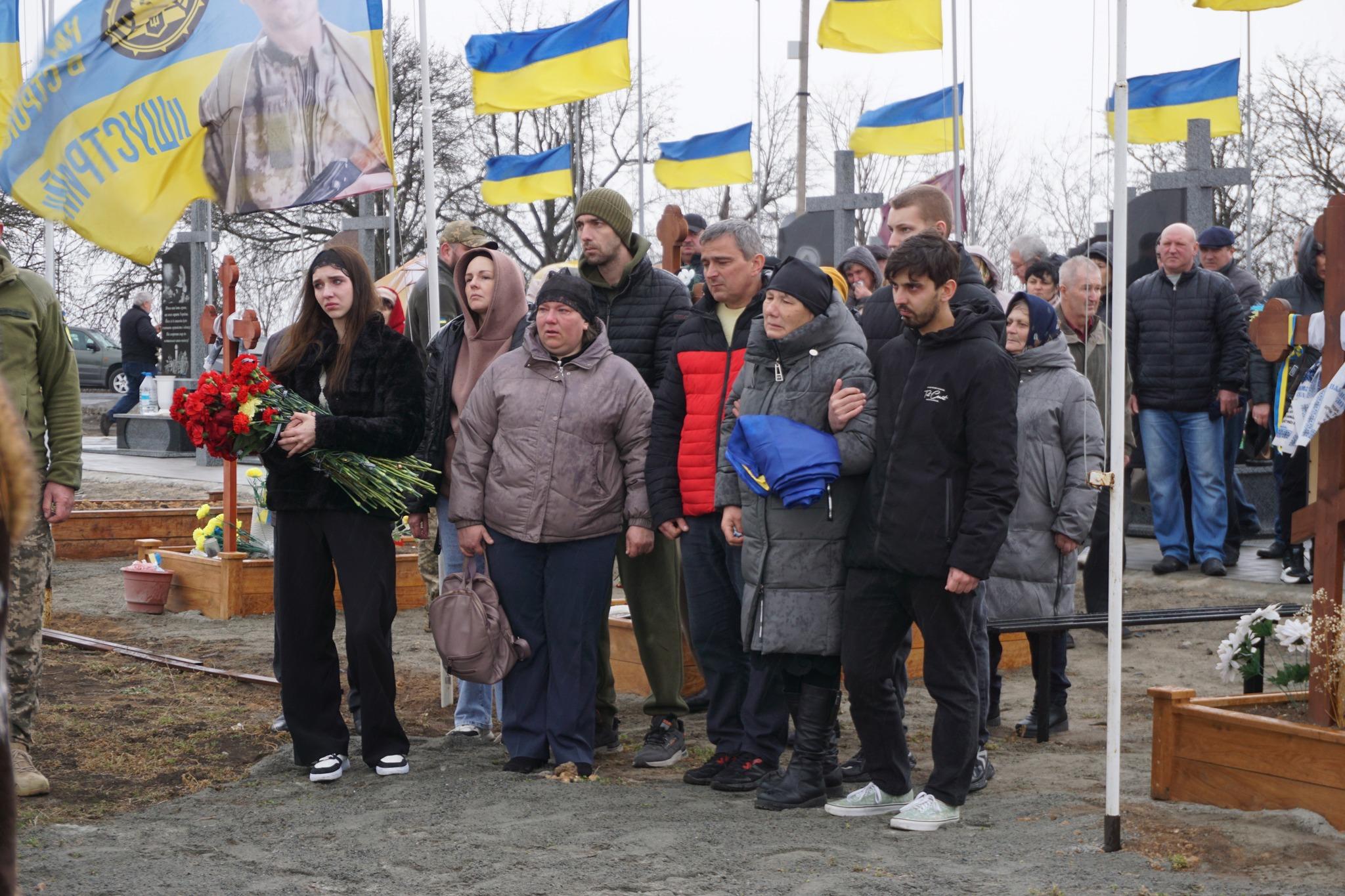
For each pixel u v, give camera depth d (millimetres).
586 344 5562
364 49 6863
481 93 12047
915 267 4477
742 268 5305
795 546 4766
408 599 9719
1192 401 9609
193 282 24016
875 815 4723
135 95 7004
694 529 5352
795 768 4879
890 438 4594
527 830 4555
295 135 6934
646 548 5492
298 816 4785
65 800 5027
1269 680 5602
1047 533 6082
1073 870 3988
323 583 5406
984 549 4387
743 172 20188
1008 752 5801
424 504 6000
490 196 20391
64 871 4156
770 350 4906
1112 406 4195
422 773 5449
